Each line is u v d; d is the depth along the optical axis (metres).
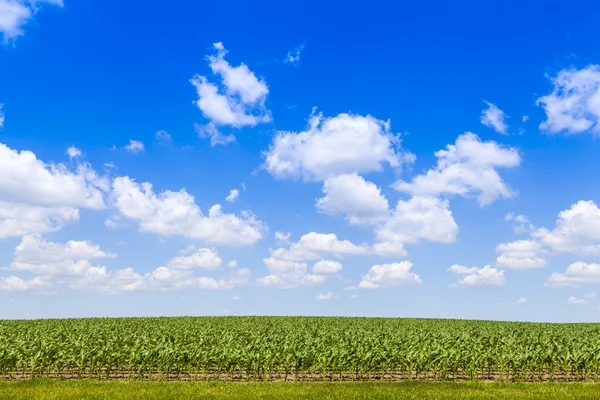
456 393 17.36
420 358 23.05
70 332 35.88
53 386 18.61
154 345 25.05
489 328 49.16
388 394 16.89
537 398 16.38
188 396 16.39
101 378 22.53
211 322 54.69
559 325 57.66
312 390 17.97
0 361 21.94
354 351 23.31
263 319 62.03
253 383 20.11
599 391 18.17
